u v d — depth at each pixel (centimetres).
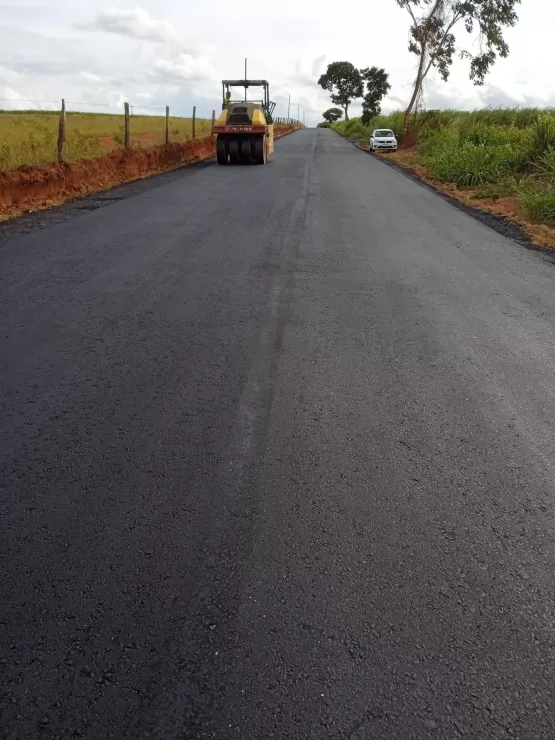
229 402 346
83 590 207
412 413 337
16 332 450
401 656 183
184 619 196
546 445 308
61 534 235
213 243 766
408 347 436
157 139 2355
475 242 835
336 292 570
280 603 203
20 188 1059
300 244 776
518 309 533
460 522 247
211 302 531
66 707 166
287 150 3033
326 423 324
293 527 241
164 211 1000
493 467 287
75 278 595
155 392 358
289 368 395
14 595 204
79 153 1467
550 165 1347
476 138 2155
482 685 174
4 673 175
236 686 172
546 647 188
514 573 220
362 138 4966
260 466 282
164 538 233
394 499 260
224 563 221
